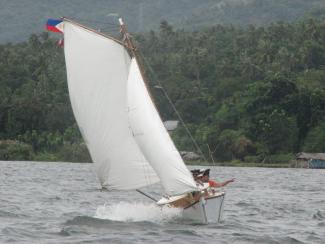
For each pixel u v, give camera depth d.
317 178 183.50
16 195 105.44
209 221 67.50
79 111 68.31
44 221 72.94
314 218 81.56
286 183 157.00
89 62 67.25
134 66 65.25
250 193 121.44
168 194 62.53
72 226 66.81
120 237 60.34
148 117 63.50
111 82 67.25
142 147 63.56
